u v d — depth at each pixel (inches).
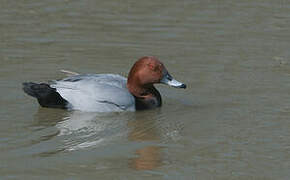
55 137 494.6
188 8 821.9
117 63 659.4
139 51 689.6
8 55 669.3
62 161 451.8
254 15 798.5
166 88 620.4
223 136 505.4
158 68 564.1
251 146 485.7
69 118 536.4
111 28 753.6
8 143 478.9
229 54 685.9
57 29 748.6
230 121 535.2
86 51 688.4
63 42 710.5
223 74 636.7
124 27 756.0
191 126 527.5
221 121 535.8
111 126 525.7
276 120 534.6
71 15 794.8
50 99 547.2
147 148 481.4
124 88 567.8
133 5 834.2
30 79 612.4
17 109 548.1
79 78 563.5
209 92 598.9
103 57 673.6
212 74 637.3
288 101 574.6
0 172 431.5
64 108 553.0
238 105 568.7
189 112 558.3
